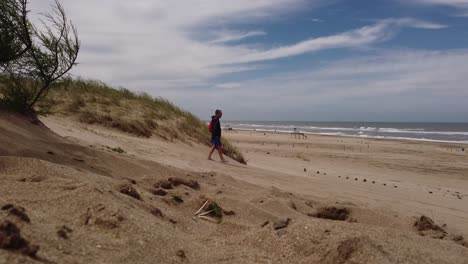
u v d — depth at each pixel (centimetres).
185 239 273
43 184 297
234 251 279
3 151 422
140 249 231
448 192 1060
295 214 439
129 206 294
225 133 3888
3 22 602
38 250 188
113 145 831
